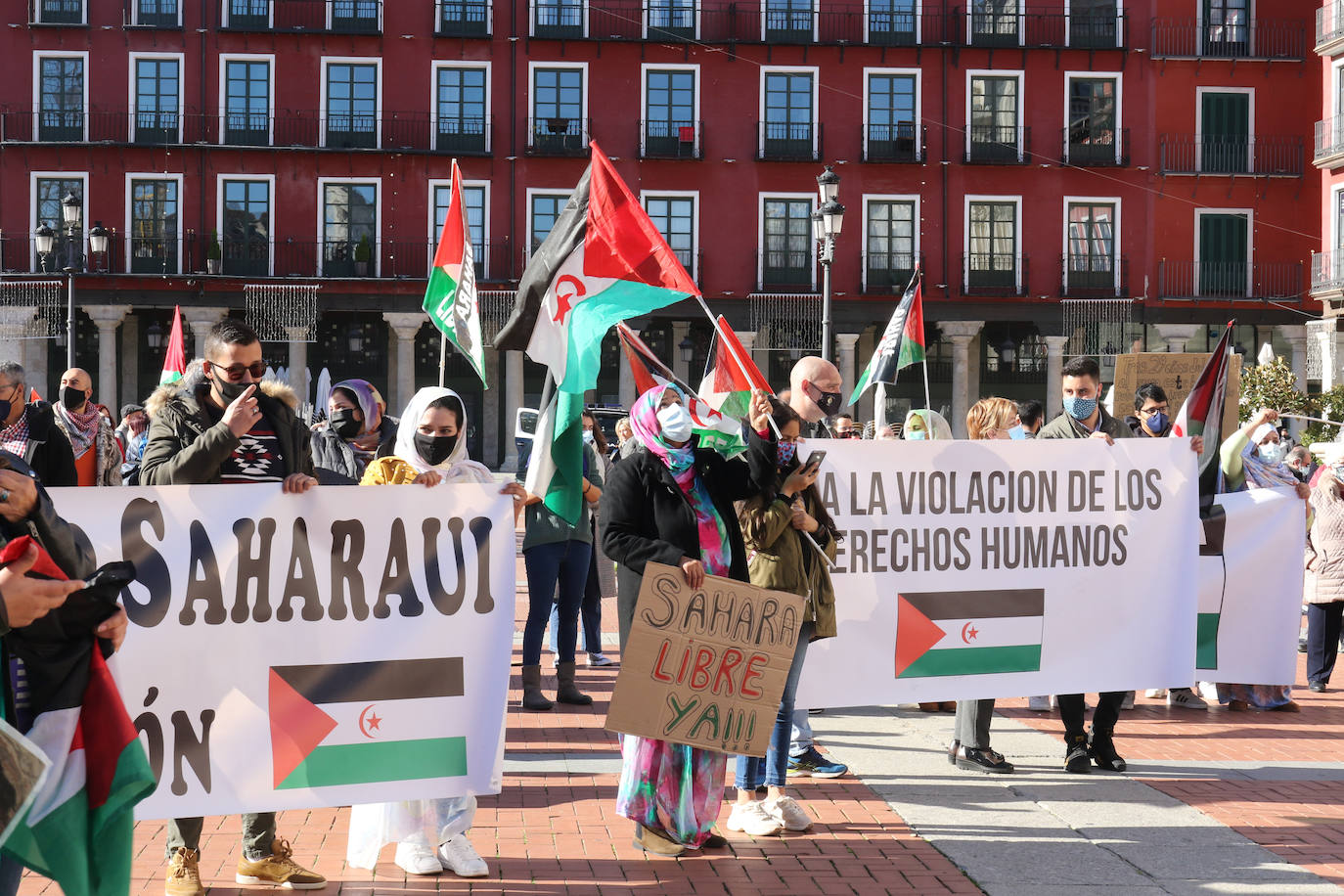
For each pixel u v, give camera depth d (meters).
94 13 36.06
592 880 4.82
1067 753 6.68
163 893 4.61
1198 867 5.03
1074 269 37.78
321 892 4.66
